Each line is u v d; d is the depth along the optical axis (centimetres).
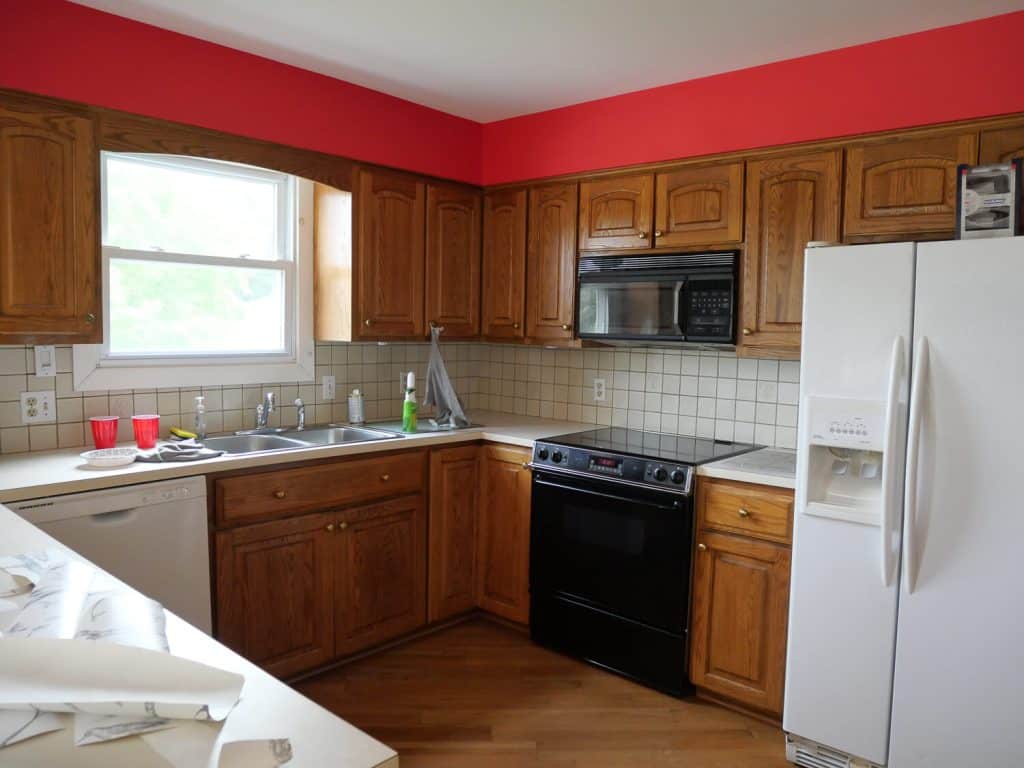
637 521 287
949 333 204
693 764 242
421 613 328
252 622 267
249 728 91
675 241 309
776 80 282
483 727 261
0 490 206
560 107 347
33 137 233
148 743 87
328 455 284
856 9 233
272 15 250
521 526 330
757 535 260
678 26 252
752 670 264
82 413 279
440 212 359
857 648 224
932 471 207
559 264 348
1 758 82
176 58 266
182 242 304
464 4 238
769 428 318
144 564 235
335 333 335
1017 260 193
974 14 236
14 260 230
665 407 349
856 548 223
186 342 310
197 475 247
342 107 317
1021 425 194
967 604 204
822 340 226
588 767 238
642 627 289
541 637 324
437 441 326
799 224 276
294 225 336
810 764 239
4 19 226
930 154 249
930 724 213
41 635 106
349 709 271
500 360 415
